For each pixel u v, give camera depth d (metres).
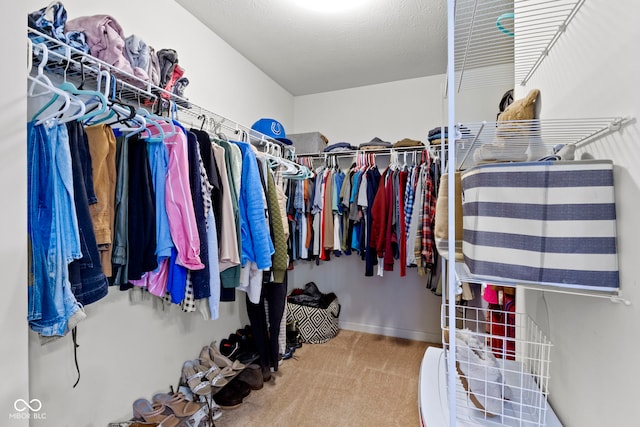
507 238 0.72
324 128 3.13
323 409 1.75
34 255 0.73
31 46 0.77
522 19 1.09
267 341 2.11
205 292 1.17
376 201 2.34
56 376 1.17
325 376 2.11
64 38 0.98
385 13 1.88
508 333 1.58
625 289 0.65
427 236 2.13
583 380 0.82
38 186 0.76
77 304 0.80
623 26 0.66
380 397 1.86
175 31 1.77
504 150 1.04
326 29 2.06
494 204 0.73
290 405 1.78
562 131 0.87
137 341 1.52
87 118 0.87
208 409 1.59
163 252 1.08
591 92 0.79
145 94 1.26
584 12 0.82
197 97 1.94
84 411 1.27
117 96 1.31
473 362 0.98
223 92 2.18
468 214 0.79
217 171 1.31
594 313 0.77
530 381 1.09
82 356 1.27
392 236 2.28
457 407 0.99
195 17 1.92
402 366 2.25
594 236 0.67
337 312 2.93
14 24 0.64
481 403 0.94
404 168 2.42
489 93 2.44
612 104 0.71
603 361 0.73
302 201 2.47
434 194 2.17
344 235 2.52
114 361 1.40
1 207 0.62
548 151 1.01
